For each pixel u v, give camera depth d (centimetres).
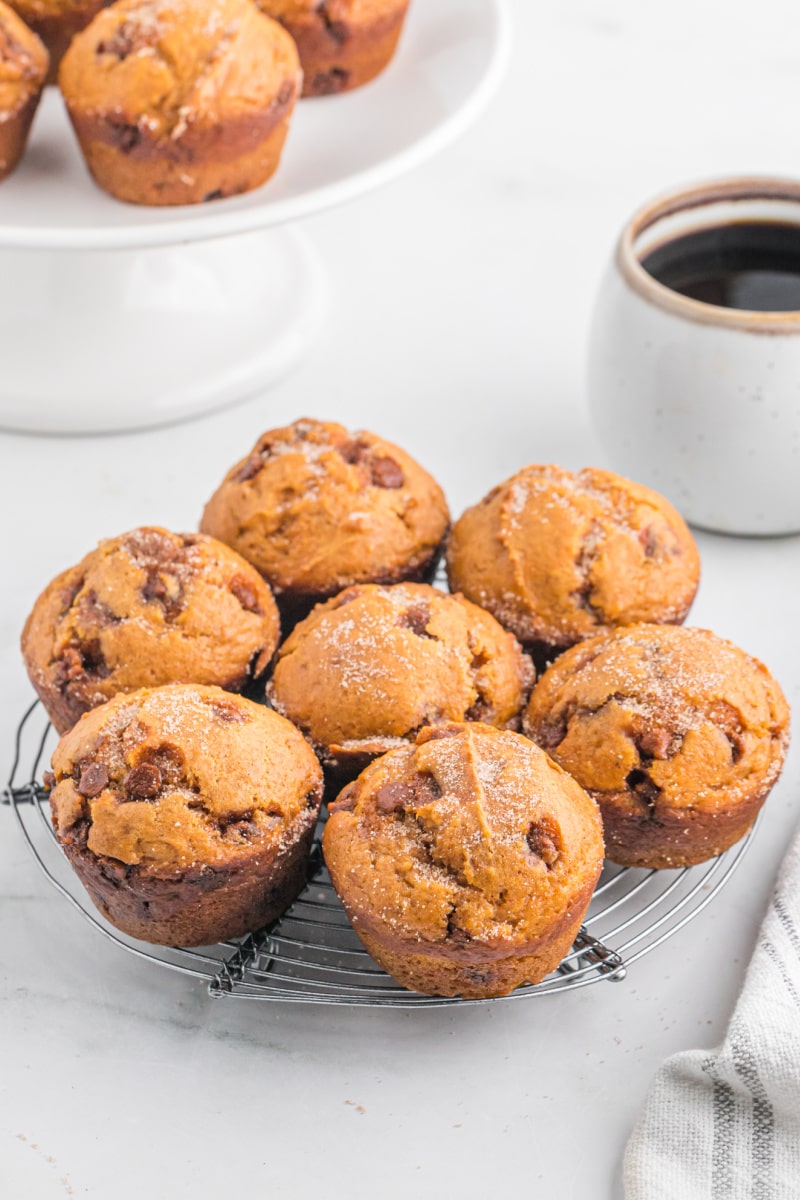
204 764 70
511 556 77
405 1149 69
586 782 72
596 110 109
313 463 79
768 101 109
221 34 83
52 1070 71
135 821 70
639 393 84
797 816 77
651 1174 68
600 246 101
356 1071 71
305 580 78
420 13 95
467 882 68
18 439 91
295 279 97
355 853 70
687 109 109
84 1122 70
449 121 87
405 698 73
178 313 93
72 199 85
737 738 72
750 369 82
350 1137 70
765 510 85
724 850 74
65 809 70
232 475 80
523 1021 72
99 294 91
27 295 91
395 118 89
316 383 94
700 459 84
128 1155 69
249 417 92
